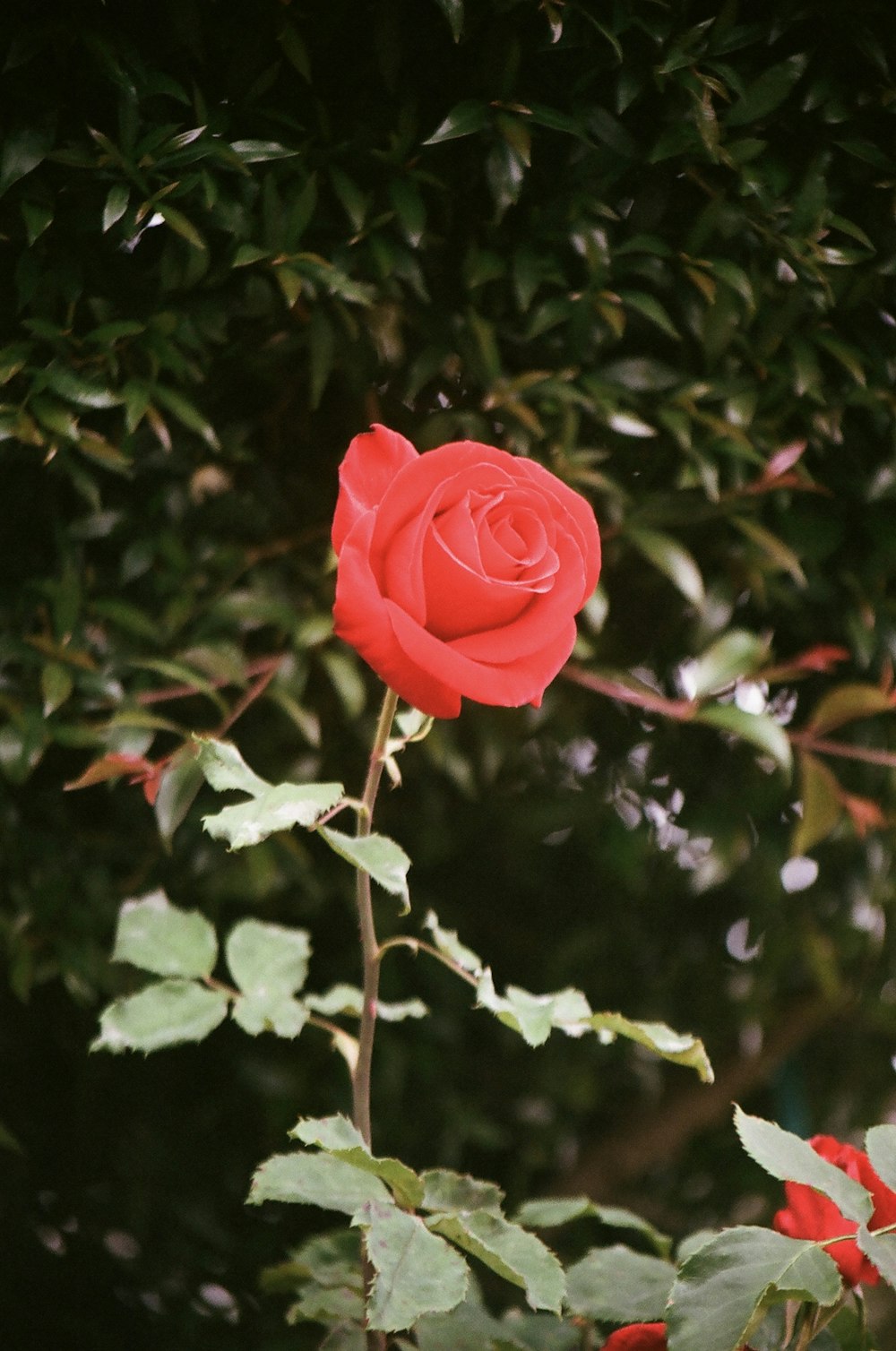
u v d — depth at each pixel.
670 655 1.40
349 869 1.45
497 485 0.99
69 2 1.14
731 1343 0.96
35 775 1.32
